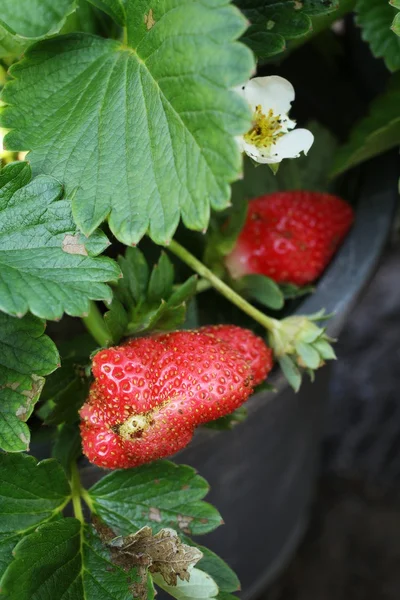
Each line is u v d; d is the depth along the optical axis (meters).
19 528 0.32
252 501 0.43
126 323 0.33
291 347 0.35
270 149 0.33
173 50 0.29
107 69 0.31
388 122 0.40
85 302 0.29
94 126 0.31
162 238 0.30
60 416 0.33
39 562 0.31
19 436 0.31
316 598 0.54
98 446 0.32
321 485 0.57
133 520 0.33
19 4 0.29
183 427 0.32
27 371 0.31
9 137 0.31
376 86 0.46
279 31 0.33
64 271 0.30
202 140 0.29
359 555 0.55
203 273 0.36
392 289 0.65
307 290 0.39
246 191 0.42
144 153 0.30
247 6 0.33
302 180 0.43
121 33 0.35
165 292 0.35
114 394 0.31
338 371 0.62
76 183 0.31
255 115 0.33
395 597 0.53
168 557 0.32
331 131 0.46
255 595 0.51
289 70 0.46
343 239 0.40
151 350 0.32
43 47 0.32
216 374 0.32
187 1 0.29
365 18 0.38
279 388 0.36
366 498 0.57
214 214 0.38
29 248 0.30
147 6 0.30
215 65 0.29
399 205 0.42
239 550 0.45
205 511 0.33
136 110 0.30
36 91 0.31
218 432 0.36
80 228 0.30
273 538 0.48
